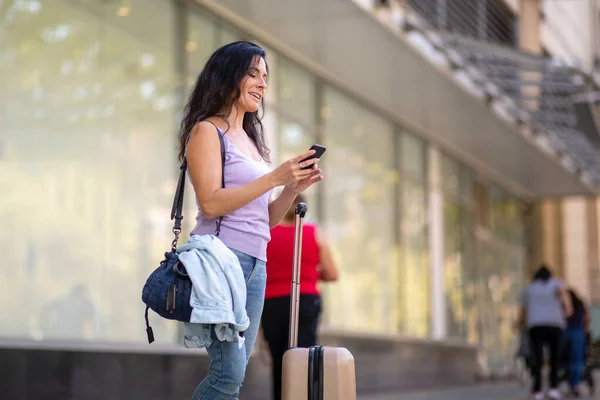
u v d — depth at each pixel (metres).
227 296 3.92
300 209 4.46
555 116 17.78
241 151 4.25
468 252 21.73
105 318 9.42
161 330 10.22
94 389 8.86
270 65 13.17
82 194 9.27
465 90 15.27
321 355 4.26
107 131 9.68
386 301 16.73
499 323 23.88
